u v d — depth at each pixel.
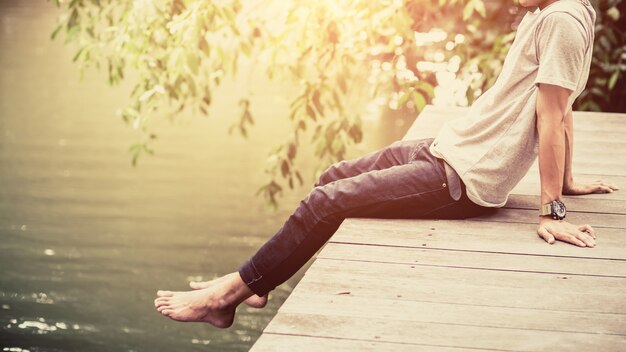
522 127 3.68
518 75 3.67
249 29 7.57
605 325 3.02
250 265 3.69
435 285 3.30
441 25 8.40
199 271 16.44
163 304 3.79
